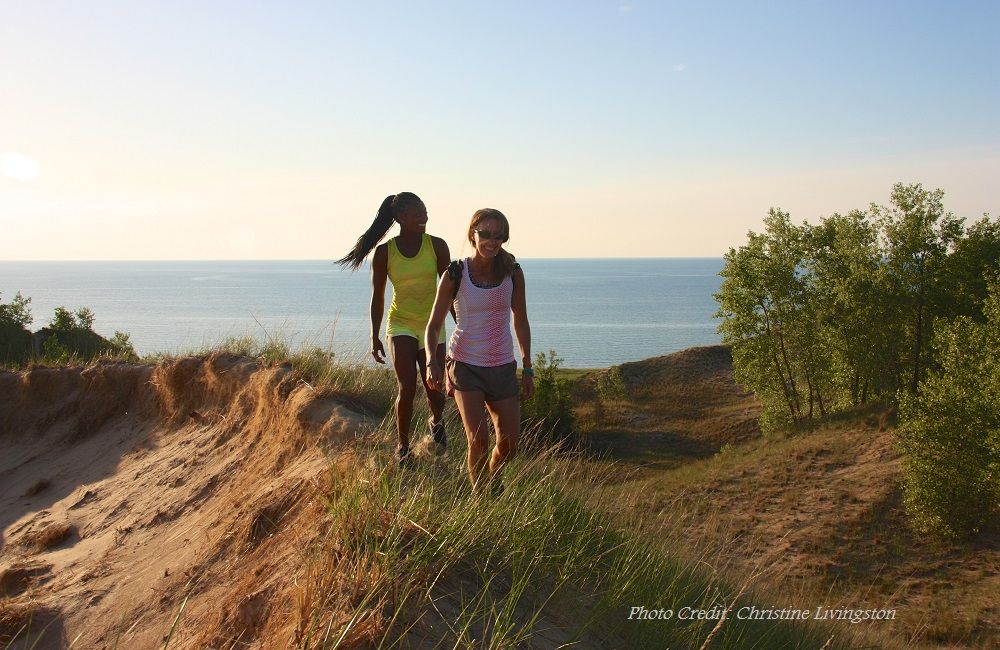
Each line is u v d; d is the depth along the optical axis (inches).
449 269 168.9
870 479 1053.8
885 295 1401.3
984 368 964.6
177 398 328.2
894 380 1416.1
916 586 781.9
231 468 251.3
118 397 359.6
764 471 1159.6
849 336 1446.9
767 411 1637.6
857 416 1333.7
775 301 1557.6
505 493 167.0
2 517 300.5
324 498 161.3
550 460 217.8
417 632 119.0
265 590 137.3
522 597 146.6
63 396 382.9
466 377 169.5
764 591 260.2
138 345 3543.3
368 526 137.7
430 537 137.0
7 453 362.6
